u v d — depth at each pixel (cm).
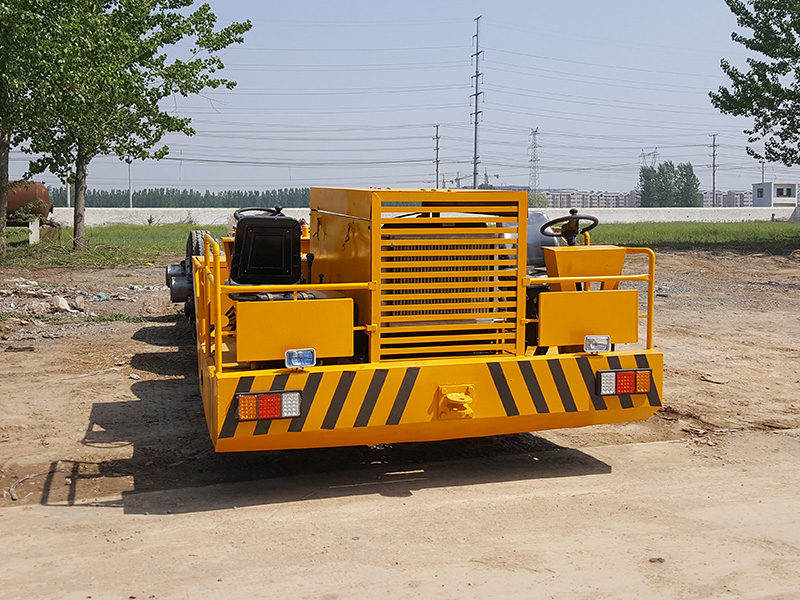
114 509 576
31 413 829
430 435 610
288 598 438
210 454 703
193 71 3092
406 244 597
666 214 6962
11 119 2288
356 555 494
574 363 620
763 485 625
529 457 699
